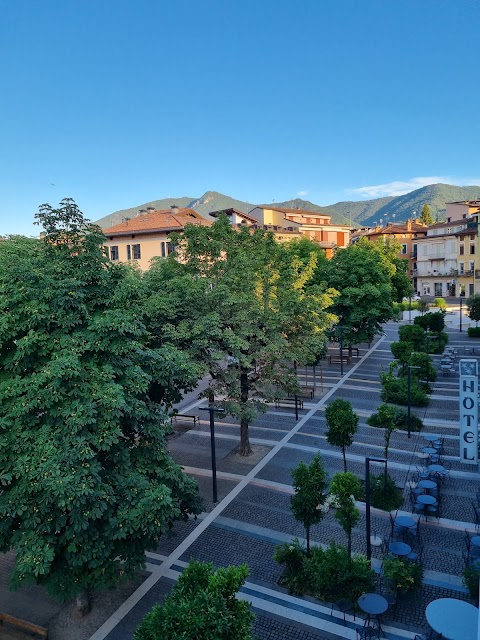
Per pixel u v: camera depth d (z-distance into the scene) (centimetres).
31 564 845
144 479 1023
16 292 964
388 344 4375
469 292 6806
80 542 918
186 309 1709
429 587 1128
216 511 1530
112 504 949
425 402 2448
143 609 1117
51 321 971
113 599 1155
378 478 1623
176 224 4238
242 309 1781
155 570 1255
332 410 1502
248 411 1744
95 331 1003
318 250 4703
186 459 1953
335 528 1400
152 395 1311
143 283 1672
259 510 1525
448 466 1767
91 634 1048
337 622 1038
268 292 1914
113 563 969
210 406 1638
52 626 1080
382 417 1579
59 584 947
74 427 884
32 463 848
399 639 977
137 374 1034
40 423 948
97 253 1079
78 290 1019
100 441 912
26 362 949
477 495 1476
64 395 927
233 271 1792
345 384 2986
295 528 1415
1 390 930
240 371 1797
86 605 1110
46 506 840
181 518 1182
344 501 1107
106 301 1055
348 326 3344
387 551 1260
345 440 1495
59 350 966
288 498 1591
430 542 1309
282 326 1858
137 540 989
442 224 7562
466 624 857
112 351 1006
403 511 1471
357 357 3816
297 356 1855
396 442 2016
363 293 3247
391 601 1068
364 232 9944
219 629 624
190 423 2397
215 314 1638
